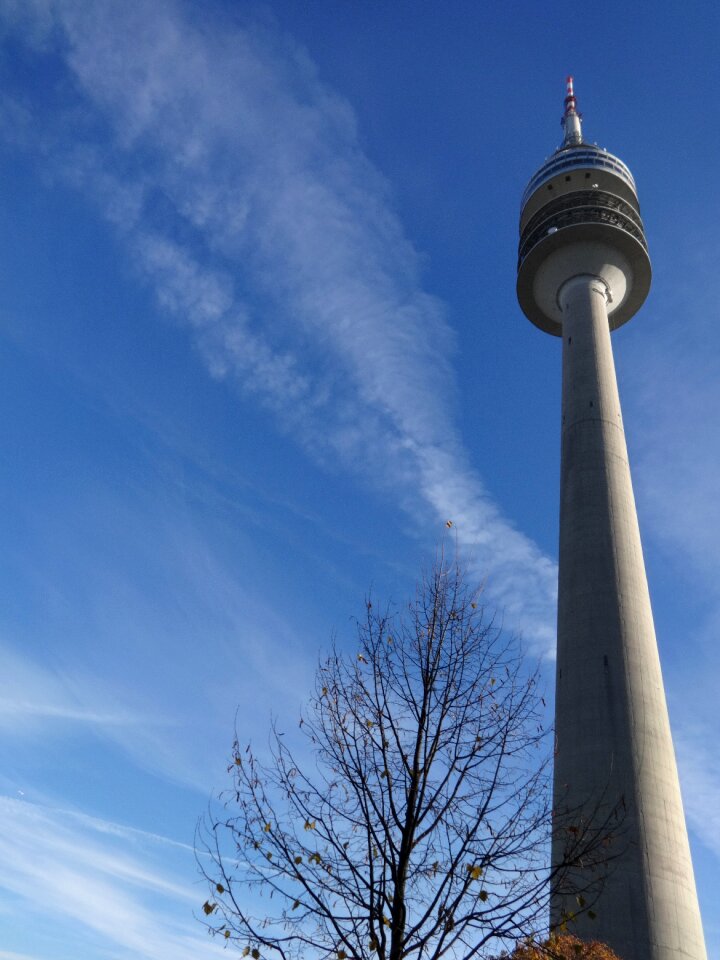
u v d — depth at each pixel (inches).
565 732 1817.2
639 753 1728.6
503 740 600.1
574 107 3427.7
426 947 509.7
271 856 537.0
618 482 2220.7
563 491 2283.5
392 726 613.9
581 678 1870.1
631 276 2810.0
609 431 2330.2
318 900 526.9
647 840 1596.9
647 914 1503.4
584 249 2760.8
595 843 595.5
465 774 581.3
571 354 2564.0
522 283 2893.7
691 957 1496.1
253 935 509.0
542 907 521.3
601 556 2059.5
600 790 1678.2
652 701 1825.8
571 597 2033.7
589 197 2893.7
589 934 1485.0
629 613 1959.9
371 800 572.4
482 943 510.9
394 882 529.0
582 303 2662.4
